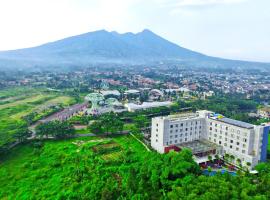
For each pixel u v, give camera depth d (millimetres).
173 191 96625
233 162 148375
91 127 191375
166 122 156375
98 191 111688
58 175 128625
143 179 114188
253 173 126312
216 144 163625
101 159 144375
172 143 161625
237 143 150250
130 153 154375
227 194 90312
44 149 159750
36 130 187000
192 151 149500
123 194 108625
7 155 151750
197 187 95750
